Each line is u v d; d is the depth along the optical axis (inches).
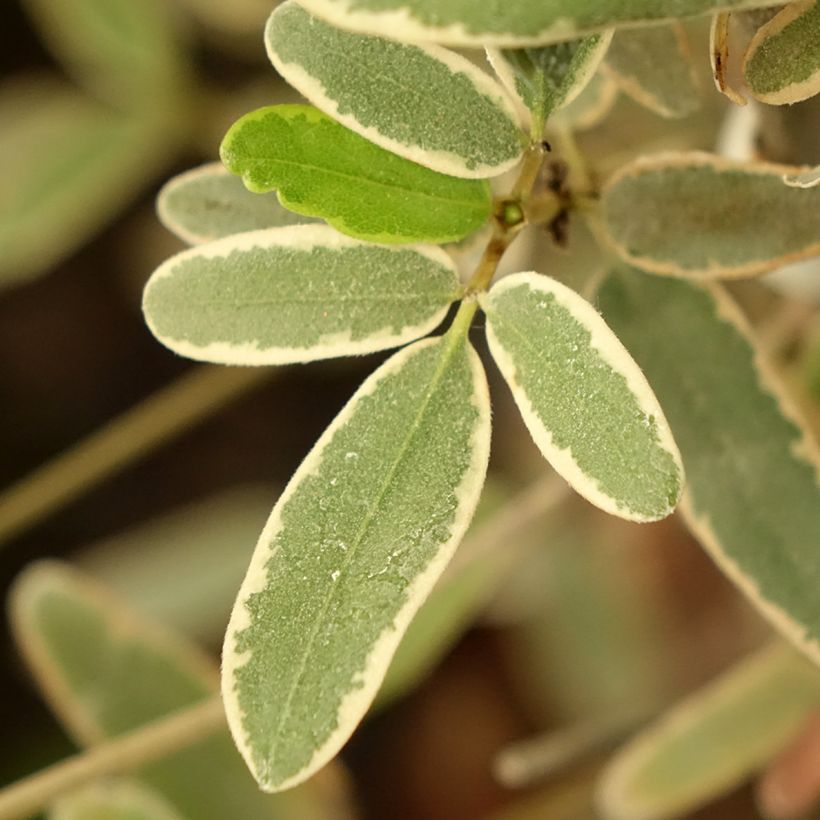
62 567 11.7
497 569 11.7
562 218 9.0
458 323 8.4
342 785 11.9
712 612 17.3
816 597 9.0
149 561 17.3
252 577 8.3
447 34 7.7
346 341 8.4
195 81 16.4
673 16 7.7
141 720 11.4
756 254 8.8
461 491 8.3
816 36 8.2
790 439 9.1
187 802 11.6
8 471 19.9
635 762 10.6
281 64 8.3
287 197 8.3
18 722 18.3
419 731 19.6
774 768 11.3
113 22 15.9
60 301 20.4
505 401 17.6
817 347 10.9
